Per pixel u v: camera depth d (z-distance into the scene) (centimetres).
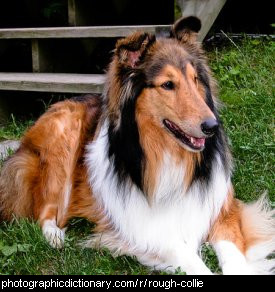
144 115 145
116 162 153
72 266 145
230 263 140
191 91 139
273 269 143
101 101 170
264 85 227
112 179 155
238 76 235
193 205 150
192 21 151
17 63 310
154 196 149
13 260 148
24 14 319
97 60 280
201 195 151
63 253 152
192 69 142
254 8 292
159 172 148
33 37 245
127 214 152
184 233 150
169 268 143
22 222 163
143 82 143
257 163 190
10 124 248
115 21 294
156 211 150
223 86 230
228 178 158
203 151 149
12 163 173
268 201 170
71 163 169
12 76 246
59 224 168
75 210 168
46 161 168
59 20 310
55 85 227
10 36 251
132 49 142
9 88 237
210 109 147
